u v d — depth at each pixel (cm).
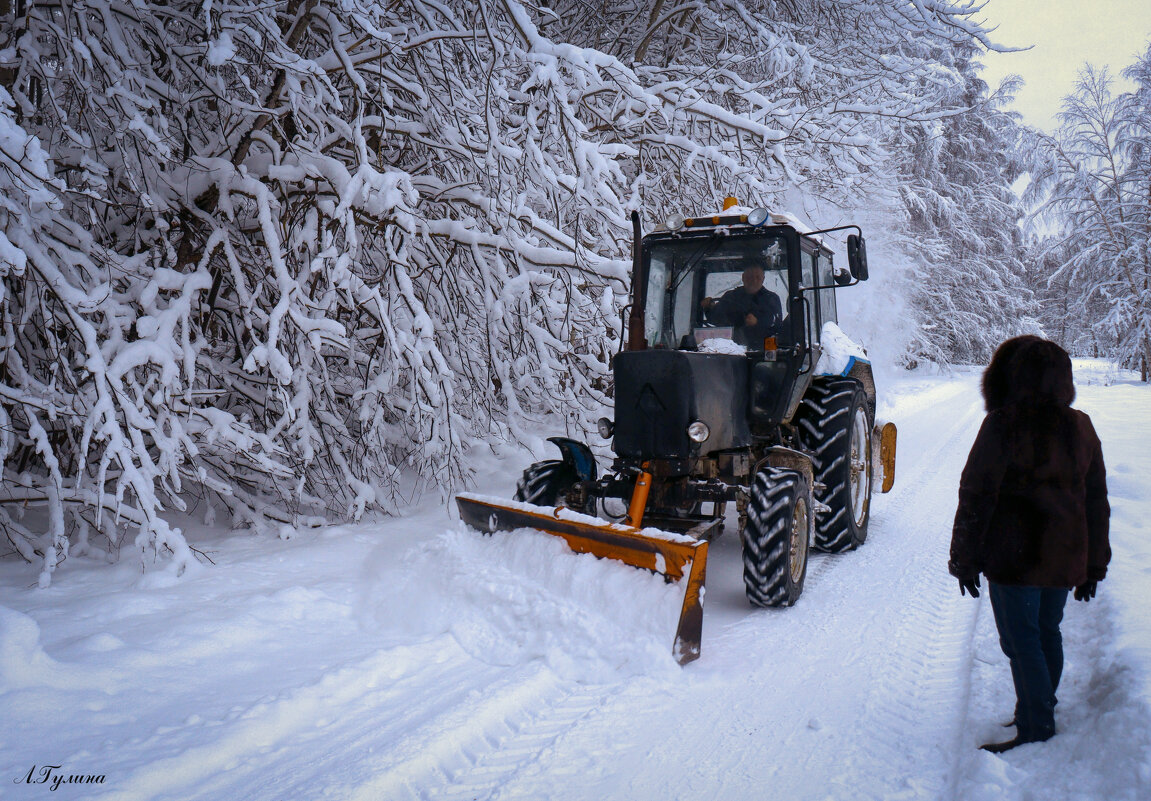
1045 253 2664
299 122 511
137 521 429
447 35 522
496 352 656
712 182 693
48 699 270
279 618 367
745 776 244
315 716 275
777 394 467
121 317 463
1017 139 2677
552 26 862
